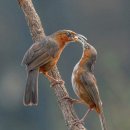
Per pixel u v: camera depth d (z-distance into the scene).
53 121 38.41
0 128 38.81
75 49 39.22
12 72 42.12
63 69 39.31
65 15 43.78
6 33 42.66
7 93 40.91
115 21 46.56
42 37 11.95
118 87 39.00
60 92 11.15
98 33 45.19
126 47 45.53
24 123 39.34
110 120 34.41
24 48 43.00
